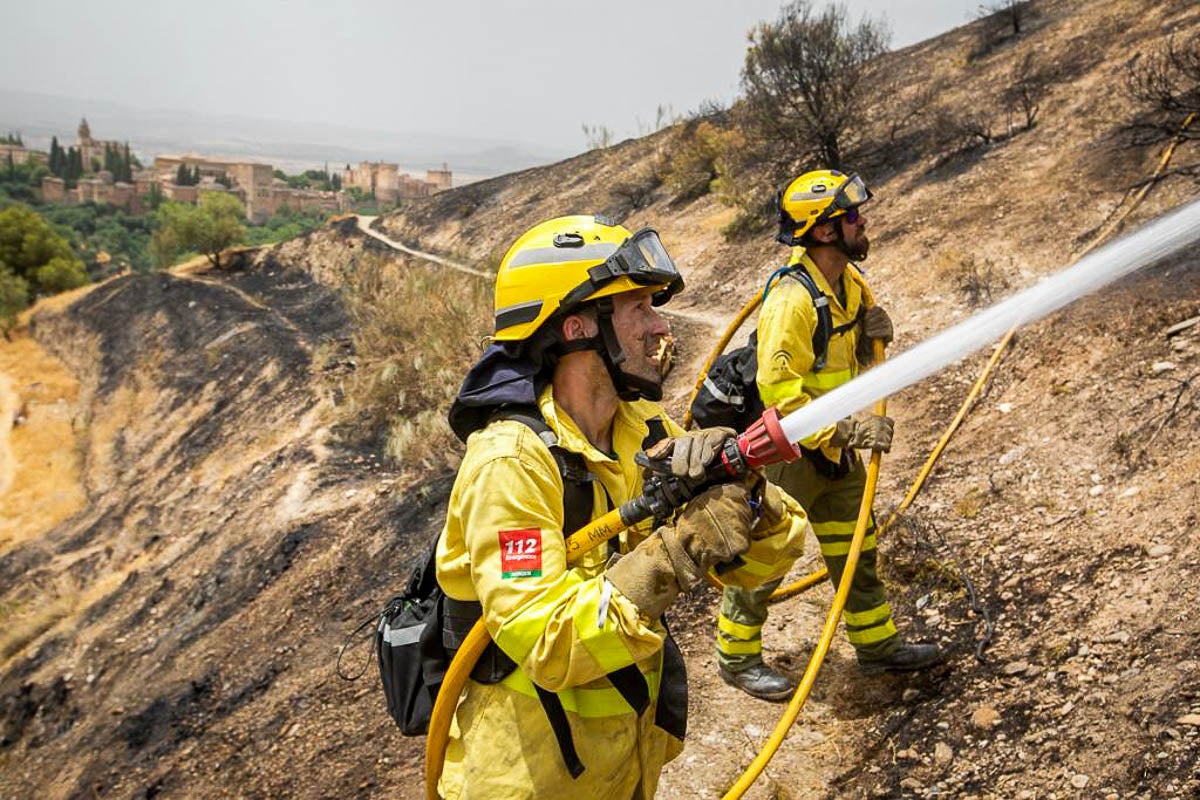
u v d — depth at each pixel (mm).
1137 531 4312
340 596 9336
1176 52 11852
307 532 11242
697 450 1886
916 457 6270
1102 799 3041
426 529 9742
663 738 2332
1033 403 6156
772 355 3619
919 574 4809
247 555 11672
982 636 4164
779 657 4590
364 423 13930
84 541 19859
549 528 1984
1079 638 3809
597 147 33031
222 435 19906
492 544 1964
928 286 9711
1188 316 6000
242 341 25703
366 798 5383
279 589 10172
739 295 14156
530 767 2092
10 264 57094
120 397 29375
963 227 10555
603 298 2068
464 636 2170
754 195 17250
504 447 2018
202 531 13875
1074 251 8812
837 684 4301
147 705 8938
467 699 2184
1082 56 14633
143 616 12211
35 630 14188
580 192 28875
